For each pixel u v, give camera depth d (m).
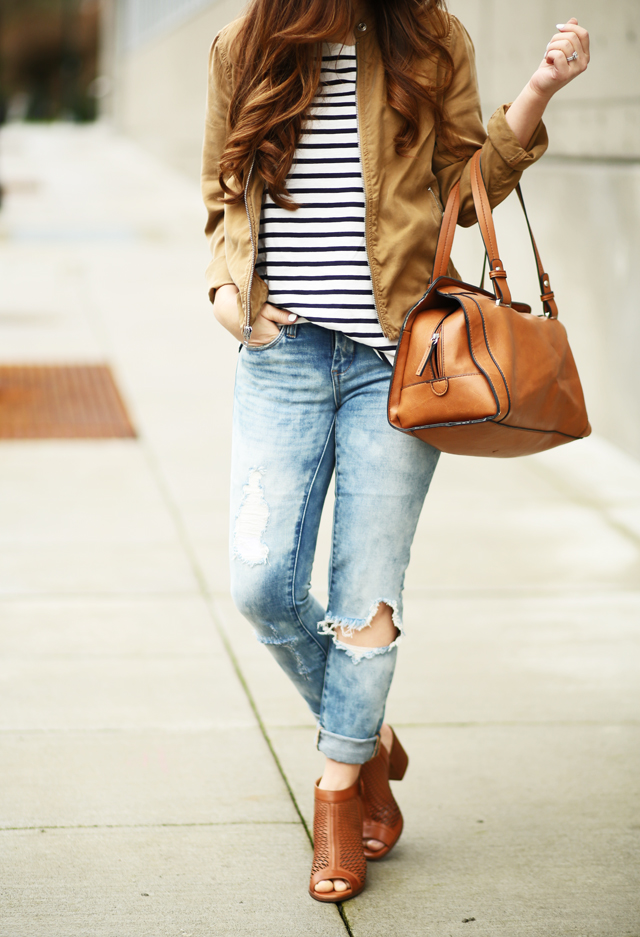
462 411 3.70
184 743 5.40
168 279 22.00
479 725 5.63
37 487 9.60
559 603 7.26
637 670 6.29
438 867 4.45
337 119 3.88
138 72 66.31
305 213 3.92
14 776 5.06
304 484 4.10
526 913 4.13
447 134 4.07
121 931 3.98
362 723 4.20
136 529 8.62
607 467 10.44
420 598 7.30
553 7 11.80
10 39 142.12
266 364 4.05
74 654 6.38
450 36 3.99
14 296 19.58
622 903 4.20
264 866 4.42
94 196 38.75
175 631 6.75
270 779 5.09
